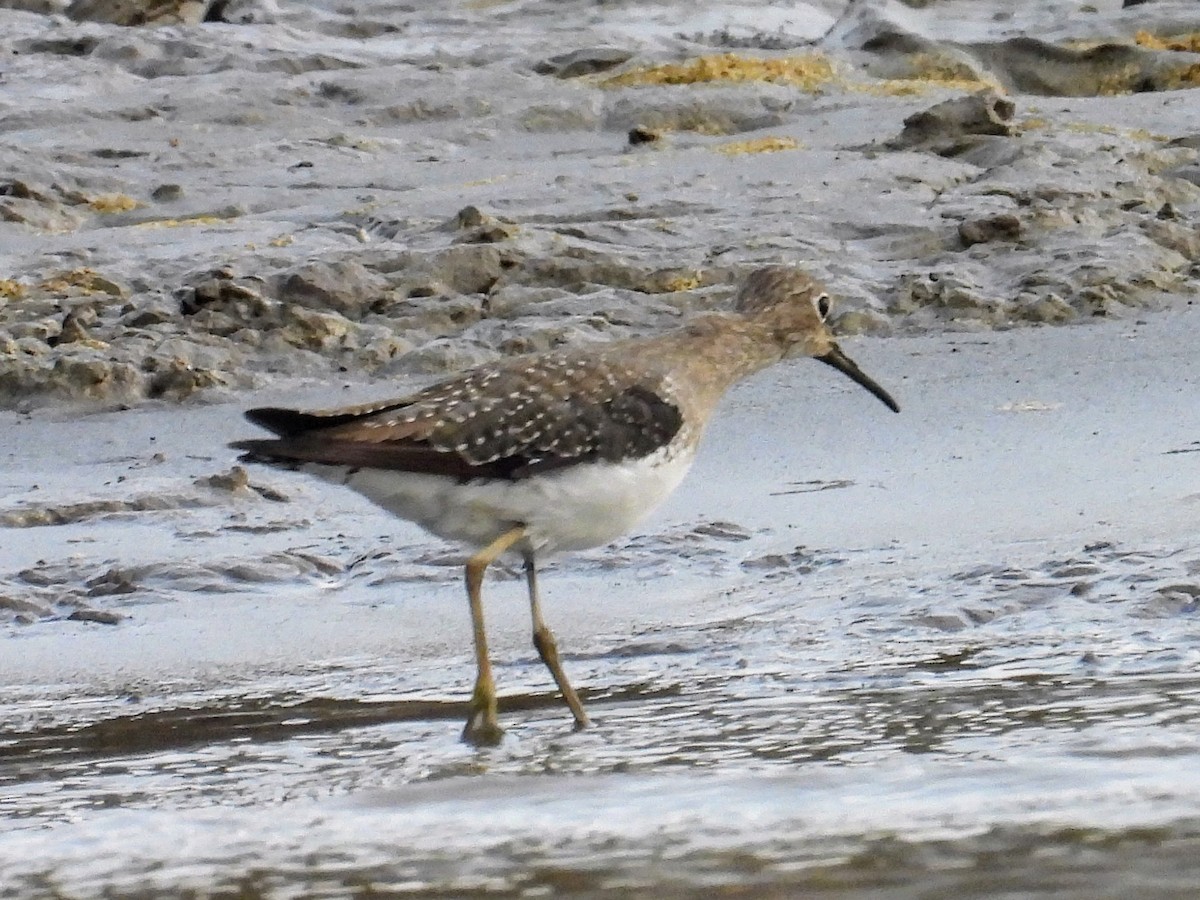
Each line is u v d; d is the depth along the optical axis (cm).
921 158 2455
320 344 1884
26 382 1777
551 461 918
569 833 715
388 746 873
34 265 2138
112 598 1190
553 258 2039
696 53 3553
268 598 1187
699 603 1124
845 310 1906
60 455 1599
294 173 2727
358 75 3334
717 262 2048
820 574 1159
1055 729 826
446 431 910
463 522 931
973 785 747
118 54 3644
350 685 1005
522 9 4253
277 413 921
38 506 1399
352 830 736
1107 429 1452
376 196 2533
